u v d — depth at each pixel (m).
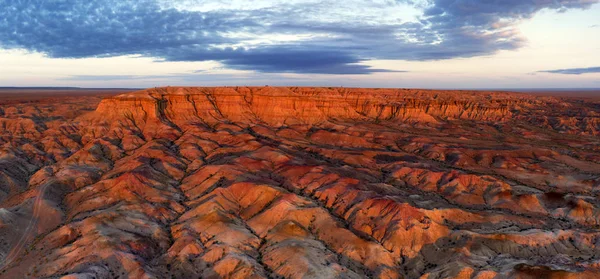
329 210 92.50
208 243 77.62
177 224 85.81
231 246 75.12
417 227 78.44
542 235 77.19
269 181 105.12
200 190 104.69
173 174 117.31
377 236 80.00
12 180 108.00
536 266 63.44
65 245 74.56
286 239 77.44
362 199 91.06
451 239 77.31
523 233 77.69
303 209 86.19
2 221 80.88
